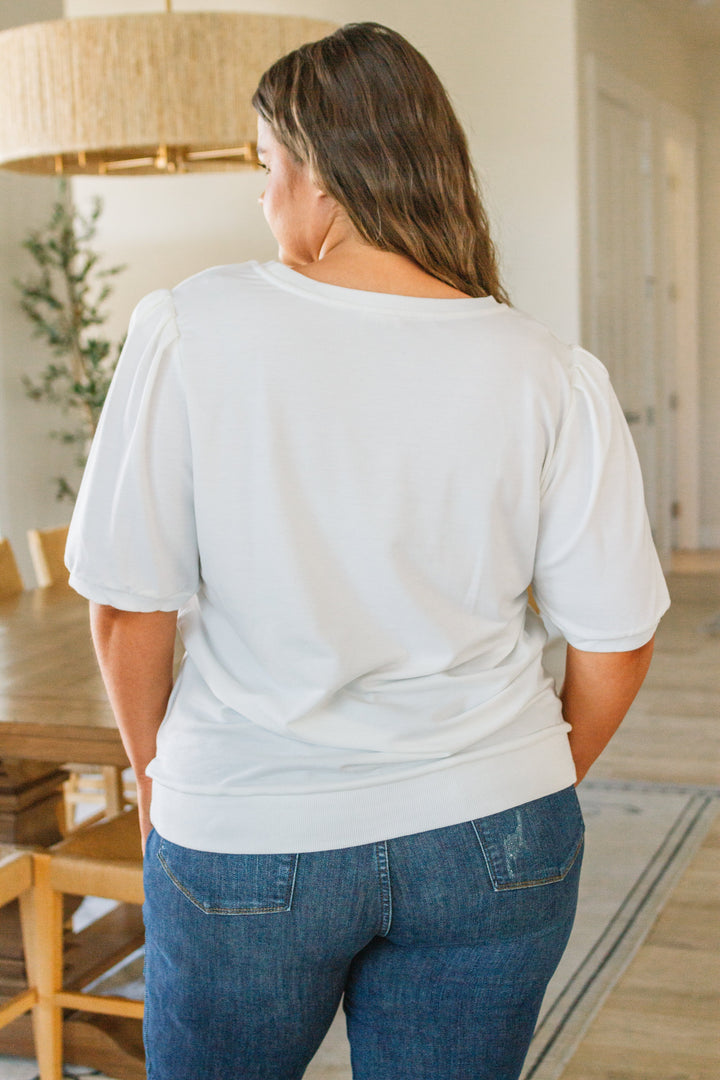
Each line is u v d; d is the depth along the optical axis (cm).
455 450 94
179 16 274
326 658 95
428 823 94
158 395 94
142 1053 217
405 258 99
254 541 94
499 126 567
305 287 95
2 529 538
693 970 247
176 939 95
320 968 95
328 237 103
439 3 570
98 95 277
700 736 419
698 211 823
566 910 99
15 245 547
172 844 96
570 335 566
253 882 92
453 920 94
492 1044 98
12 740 193
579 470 99
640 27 662
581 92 559
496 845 95
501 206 572
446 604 97
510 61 561
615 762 393
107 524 95
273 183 104
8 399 540
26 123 283
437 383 94
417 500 94
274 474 93
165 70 275
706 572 762
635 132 667
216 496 94
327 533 94
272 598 94
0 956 224
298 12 597
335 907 92
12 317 543
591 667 106
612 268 626
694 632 590
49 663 238
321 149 98
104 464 96
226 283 96
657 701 468
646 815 342
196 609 104
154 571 96
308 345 93
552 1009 233
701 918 272
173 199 641
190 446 94
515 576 100
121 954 232
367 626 95
